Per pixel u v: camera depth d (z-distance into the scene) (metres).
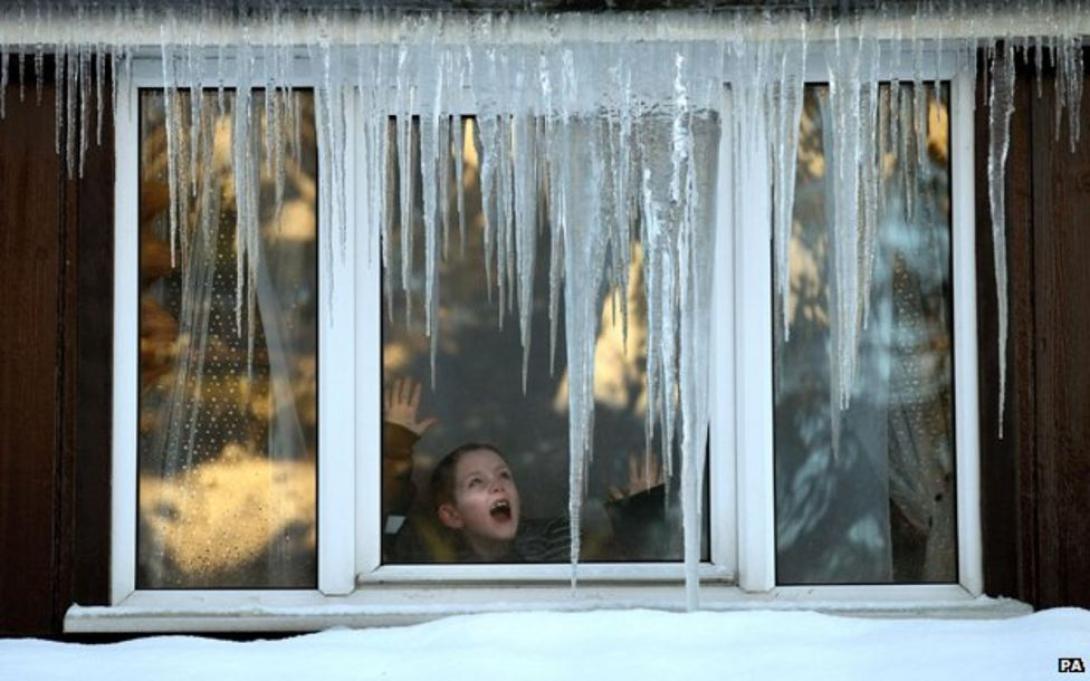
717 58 14.04
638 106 14.10
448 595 14.62
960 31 13.85
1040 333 14.52
